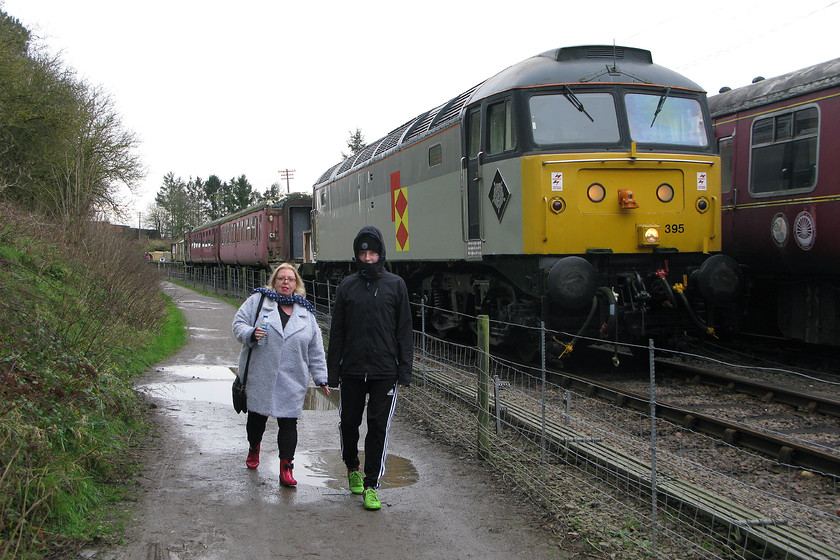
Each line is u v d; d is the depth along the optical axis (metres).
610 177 8.76
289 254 27.67
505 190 9.06
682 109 9.30
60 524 4.07
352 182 16.02
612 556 4.00
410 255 12.34
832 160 9.23
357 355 4.86
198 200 96.88
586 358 10.56
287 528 4.38
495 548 4.13
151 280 16.55
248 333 5.00
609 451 5.45
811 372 9.52
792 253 10.01
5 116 18.03
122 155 22.91
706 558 3.97
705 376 8.55
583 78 9.03
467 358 10.88
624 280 8.88
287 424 5.16
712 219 9.11
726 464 5.59
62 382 5.69
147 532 4.23
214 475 5.36
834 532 4.23
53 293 9.23
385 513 4.66
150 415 7.21
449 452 6.05
